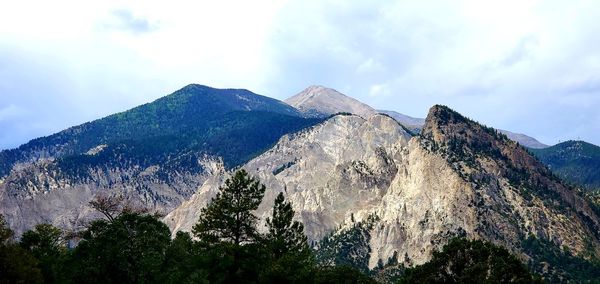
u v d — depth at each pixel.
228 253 85.56
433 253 88.44
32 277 76.62
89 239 83.25
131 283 77.12
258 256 88.75
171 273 79.62
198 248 91.62
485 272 82.06
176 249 85.44
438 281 85.00
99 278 76.31
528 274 82.00
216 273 83.88
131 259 78.31
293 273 86.88
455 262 85.62
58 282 82.62
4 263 73.94
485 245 87.56
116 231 80.50
